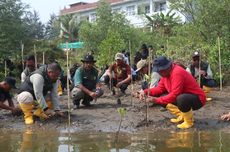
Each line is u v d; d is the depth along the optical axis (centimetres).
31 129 783
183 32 1769
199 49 1484
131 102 1021
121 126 777
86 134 723
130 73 1131
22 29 2694
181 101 725
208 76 1094
